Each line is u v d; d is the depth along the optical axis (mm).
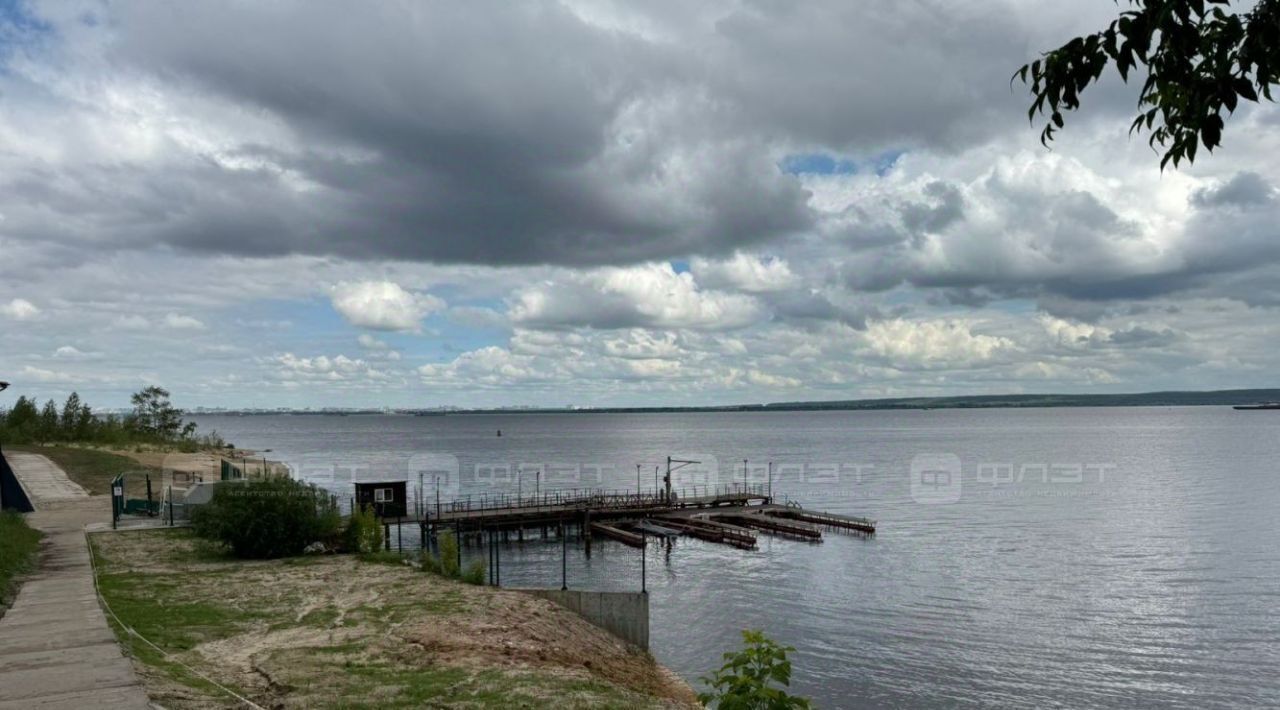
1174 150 6031
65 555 37781
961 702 34344
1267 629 44594
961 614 47781
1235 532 75438
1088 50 5793
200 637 25266
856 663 39000
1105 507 93750
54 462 91375
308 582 35375
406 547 72562
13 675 15648
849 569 60812
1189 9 5262
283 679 20672
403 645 25344
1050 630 44438
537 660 26125
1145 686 36250
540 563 64812
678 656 39312
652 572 60375
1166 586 54562
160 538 45531
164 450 131375
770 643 9062
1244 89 5375
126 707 13453
